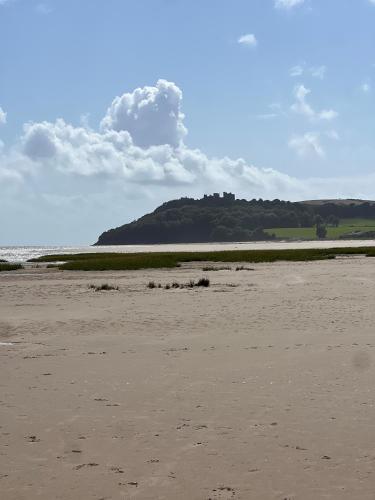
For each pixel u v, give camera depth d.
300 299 23.25
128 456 6.58
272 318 18.06
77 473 6.12
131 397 9.16
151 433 7.35
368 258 62.22
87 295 27.58
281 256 69.44
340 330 15.42
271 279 35.03
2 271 51.28
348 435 7.14
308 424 7.59
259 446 6.81
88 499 5.51
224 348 13.31
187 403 8.73
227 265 54.59
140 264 55.16
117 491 5.68
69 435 7.33
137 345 14.09
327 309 19.92
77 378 10.58
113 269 51.06
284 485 5.73
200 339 14.69
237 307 21.16
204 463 6.33
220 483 5.81
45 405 8.75
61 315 20.31
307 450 6.66
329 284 30.33
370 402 8.55
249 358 12.08
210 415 8.09
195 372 10.91
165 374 10.79
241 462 6.34
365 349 12.66
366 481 5.79
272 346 13.36
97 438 7.20
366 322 16.77
